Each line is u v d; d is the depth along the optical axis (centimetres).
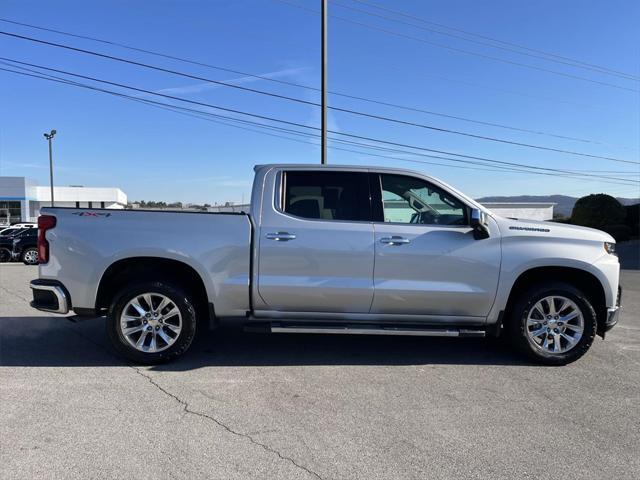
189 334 506
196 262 500
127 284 510
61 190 5903
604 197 2747
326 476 306
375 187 523
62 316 749
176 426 371
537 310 527
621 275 1519
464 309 516
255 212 512
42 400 415
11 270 1627
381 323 520
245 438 354
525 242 516
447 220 523
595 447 350
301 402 420
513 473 314
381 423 381
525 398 437
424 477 307
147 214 506
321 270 504
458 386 463
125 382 460
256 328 498
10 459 320
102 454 328
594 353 579
